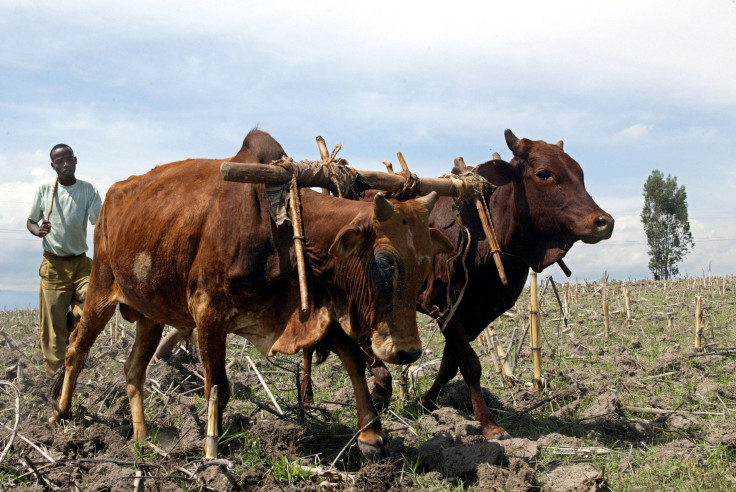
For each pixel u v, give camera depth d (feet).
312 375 24.82
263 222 15.61
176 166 18.78
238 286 15.71
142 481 14.29
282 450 15.98
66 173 23.62
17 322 44.93
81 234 24.00
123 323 39.81
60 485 14.74
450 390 21.30
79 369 19.63
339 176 16.26
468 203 19.75
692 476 14.61
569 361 27.12
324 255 15.24
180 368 23.67
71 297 24.20
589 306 45.29
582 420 18.74
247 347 29.63
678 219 173.88
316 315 15.48
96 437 17.21
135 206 18.49
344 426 17.66
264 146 16.55
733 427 16.83
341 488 14.23
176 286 17.11
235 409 20.43
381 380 20.21
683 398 20.57
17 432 17.03
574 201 18.89
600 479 13.79
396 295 14.08
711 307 41.65
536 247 20.02
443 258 19.36
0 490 14.55
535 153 19.51
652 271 176.96
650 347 29.50
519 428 19.02
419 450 15.65
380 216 14.02
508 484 13.82
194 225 16.51
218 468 14.15
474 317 20.13
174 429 18.28
